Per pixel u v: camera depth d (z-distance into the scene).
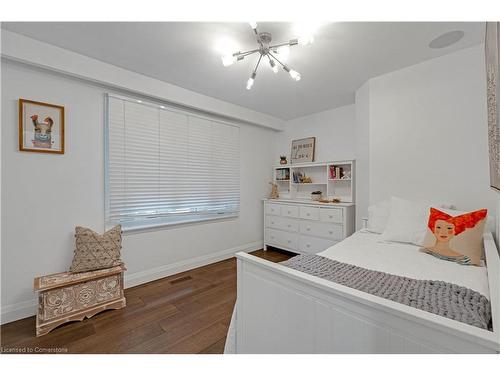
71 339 1.65
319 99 3.22
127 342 1.62
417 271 1.36
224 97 3.15
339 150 3.56
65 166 2.13
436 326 0.63
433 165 2.24
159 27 1.71
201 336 1.70
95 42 1.91
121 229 2.43
